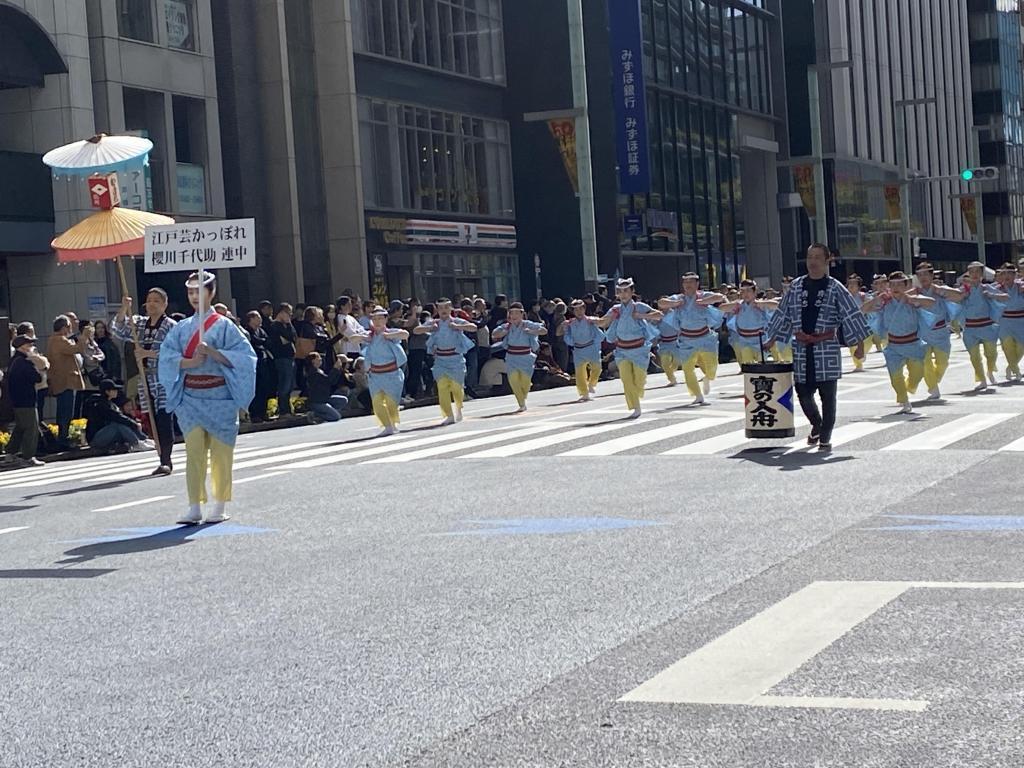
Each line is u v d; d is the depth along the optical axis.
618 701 6.26
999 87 111.69
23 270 34.25
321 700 6.59
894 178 91.00
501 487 14.09
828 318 15.86
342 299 30.03
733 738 5.64
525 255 55.03
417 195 48.44
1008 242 112.81
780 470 14.20
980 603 7.76
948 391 24.38
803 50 81.31
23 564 11.14
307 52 44.22
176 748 5.99
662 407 24.11
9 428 24.86
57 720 6.55
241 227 16.12
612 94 55.09
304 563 10.34
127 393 21.09
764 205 73.62
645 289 62.31
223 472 13.07
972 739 5.49
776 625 7.49
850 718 5.82
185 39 38.38
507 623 7.95
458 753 5.68
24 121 33.81
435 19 49.94
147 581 10.02
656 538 10.48
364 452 19.00
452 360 24.12
